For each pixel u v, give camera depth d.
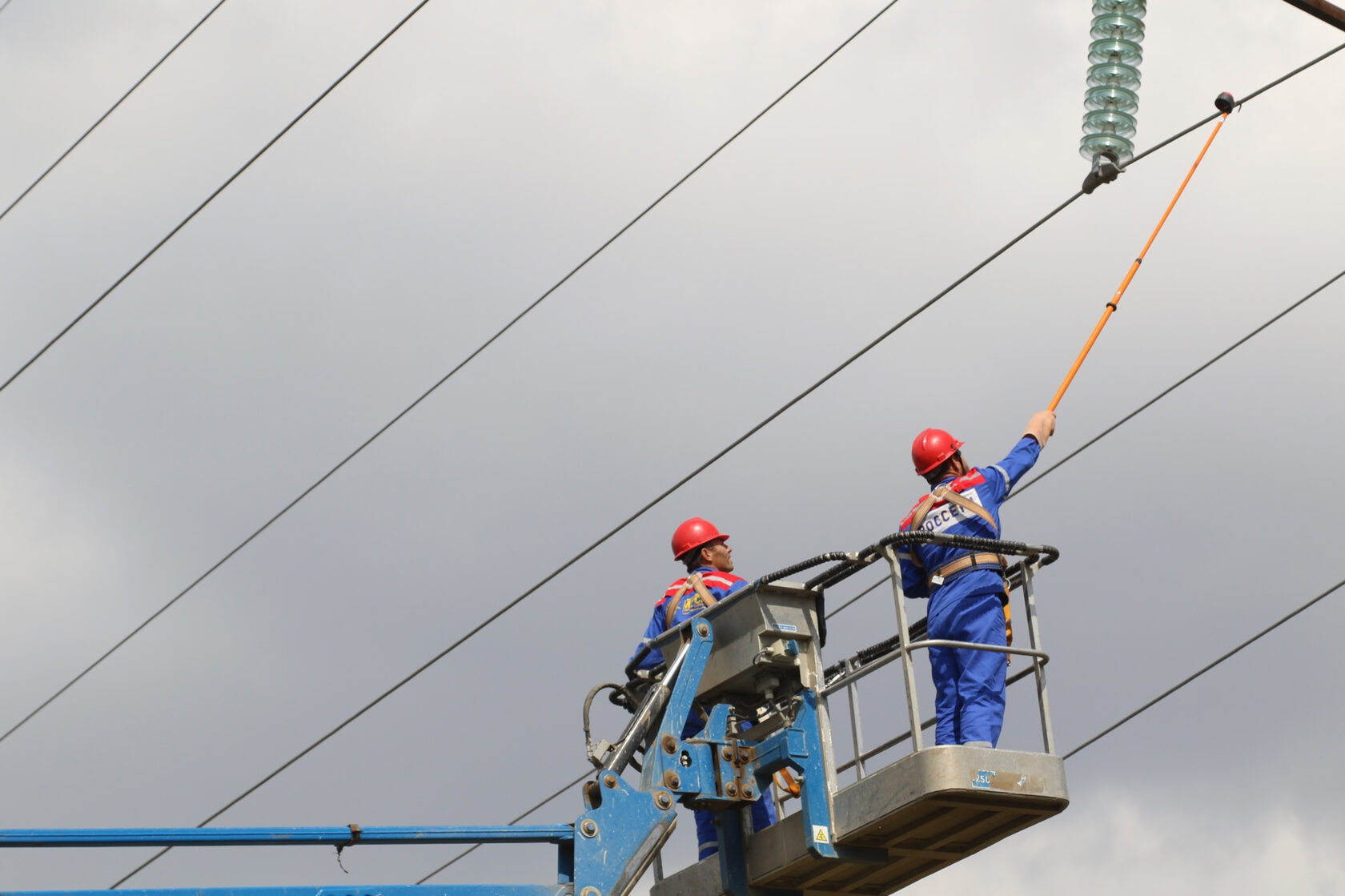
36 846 11.55
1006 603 12.75
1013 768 11.99
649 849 12.64
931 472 13.43
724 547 15.12
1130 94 14.62
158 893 11.58
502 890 12.36
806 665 13.22
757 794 13.10
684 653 13.37
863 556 12.71
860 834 12.45
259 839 12.03
